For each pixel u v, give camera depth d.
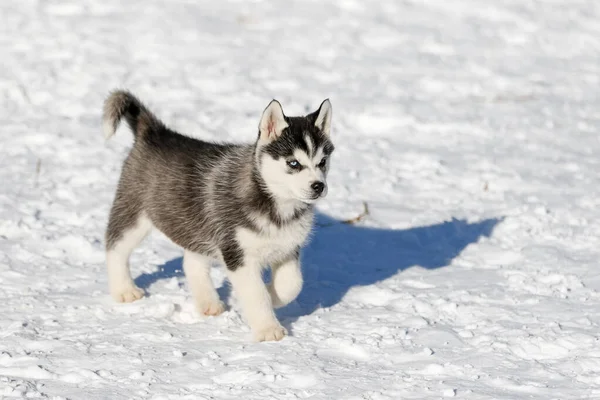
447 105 18.98
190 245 10.15
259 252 9.52
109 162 15.38
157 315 9.99
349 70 21.02
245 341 9.34
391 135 17.42
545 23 24.91
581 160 16.03
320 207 13.88
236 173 9.72
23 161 15.21
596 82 20.88
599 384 8.12
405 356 8.85
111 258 10.52
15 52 20.92
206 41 22.39
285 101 18.78
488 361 8.71
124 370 8.50
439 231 13.00
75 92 18.77
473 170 15.53
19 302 10.16
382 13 25.06
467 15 25.25
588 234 12.59
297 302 10.52
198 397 7.85
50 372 8.38
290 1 25.78
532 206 13.71
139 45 21.84
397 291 10.77
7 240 12.19
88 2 24.72
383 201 14.23
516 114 18.52
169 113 17.77
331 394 7.96
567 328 9.43
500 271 11.38
